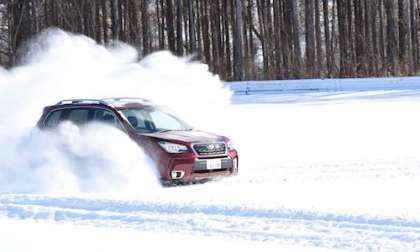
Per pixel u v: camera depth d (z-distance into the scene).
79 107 34.53
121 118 33.31
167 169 31.34
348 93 79.94
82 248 20.61
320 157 38.69
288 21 135.00
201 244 20.45
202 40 157.62
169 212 24.69
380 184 29.39
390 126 50.91
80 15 133.12
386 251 18.83
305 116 59.91
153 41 160.00
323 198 26.38
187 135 32.88
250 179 32.38
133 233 22.14
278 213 23.67
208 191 29.08
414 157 36.84
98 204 26.52
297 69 117.75
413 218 22.14
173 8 153.62
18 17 131.00
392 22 121.31
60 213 25.36
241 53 115.94
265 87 86.81
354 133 48.34
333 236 20.56
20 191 30.64
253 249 19.72
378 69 128.25
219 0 154.00
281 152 41.56
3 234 22.59
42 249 20.64
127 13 149.75
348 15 141.00
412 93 76.31
